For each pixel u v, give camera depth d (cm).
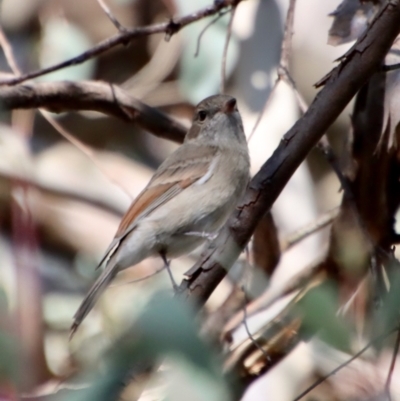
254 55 1329
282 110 1307
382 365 775
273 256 1004
